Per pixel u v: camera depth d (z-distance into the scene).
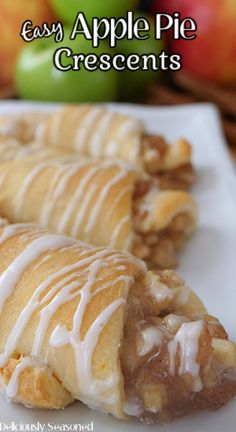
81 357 0.31
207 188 0.46
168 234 0.42
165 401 0.31
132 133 0.46
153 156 0.45
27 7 0.54
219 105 0.54
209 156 0.48
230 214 0.44
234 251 0.42
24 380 0.32
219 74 0.56
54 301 0.32
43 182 0.42
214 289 0.40
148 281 0.34
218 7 0.54
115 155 0.47
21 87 0.54
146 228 0.41
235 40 0.54
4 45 0.55
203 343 0.31
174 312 0.33
